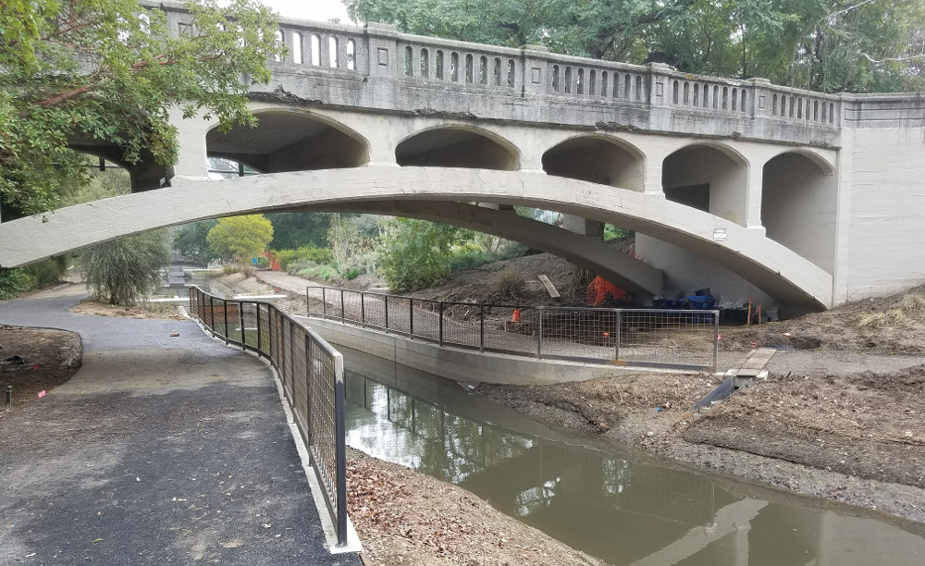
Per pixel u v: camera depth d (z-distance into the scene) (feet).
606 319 47.50
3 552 10.94
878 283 45.91
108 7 18.94
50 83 20.21
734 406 27.45
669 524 21.98
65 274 99.55
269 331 30.01
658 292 57.62
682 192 55.21
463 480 26.96
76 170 25.13
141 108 22.00
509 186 34.68
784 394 27.94
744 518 21.47
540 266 75.15
